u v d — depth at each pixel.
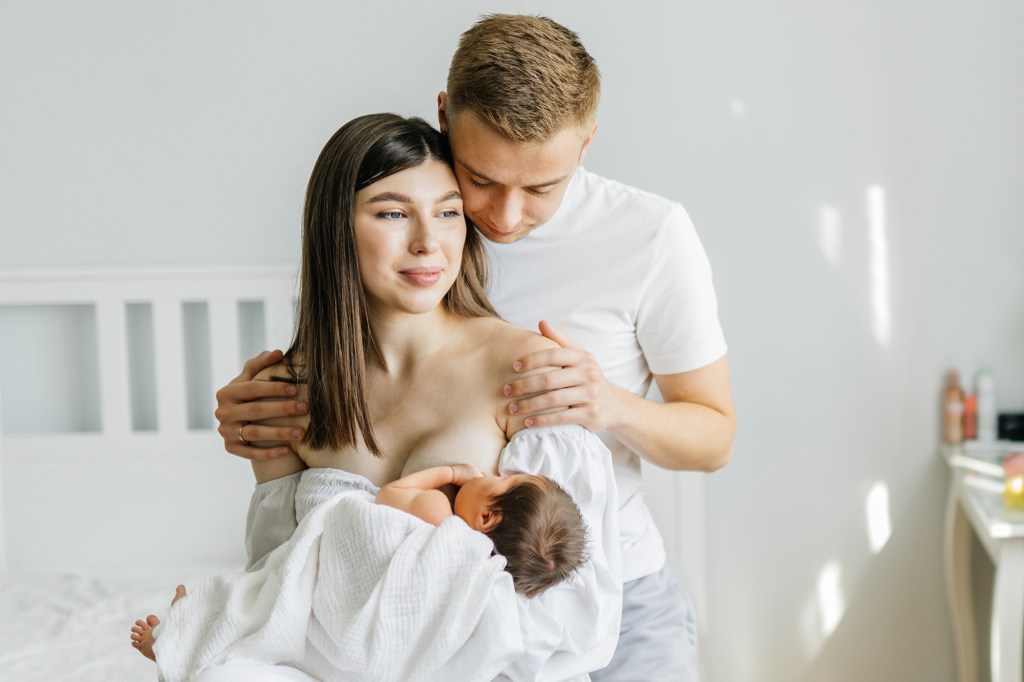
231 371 2.36
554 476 1.25
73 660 1.81
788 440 2.36
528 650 1.14
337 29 2.34
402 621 1.10
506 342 1.32
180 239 2.39
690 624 1.52
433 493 1.19
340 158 1.26
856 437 2.35
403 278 1.26
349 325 1.29
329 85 2.35
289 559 1.16
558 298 1.52
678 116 2.31
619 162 2.33
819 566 2.39
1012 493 1.95
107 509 2.39
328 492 1.29
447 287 1.29
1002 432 2.31
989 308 2.31
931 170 2.29
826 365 2.34
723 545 2.39
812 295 2.33
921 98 2.28
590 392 1.28
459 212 1.30
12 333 2.44
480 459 1.27
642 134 2.32
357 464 1.31
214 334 2.35
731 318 2.35
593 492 1.25
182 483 2.38
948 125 2.28
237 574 1.23
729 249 2.33
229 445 1.40
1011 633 1.92
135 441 2.38
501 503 1.17
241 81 2.36
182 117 2.37
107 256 2.40
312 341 1.31
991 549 1.96
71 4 2.35
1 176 2.38
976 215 2.30
